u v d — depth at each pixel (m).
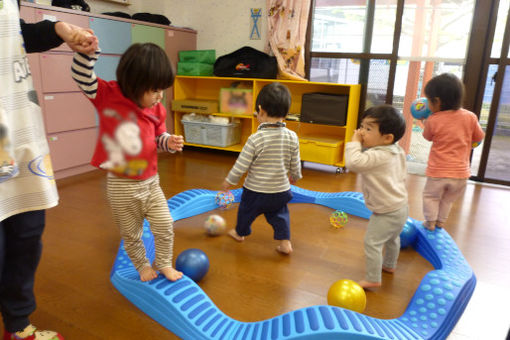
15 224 1.03
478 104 3.33
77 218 2.30
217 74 4.01
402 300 1.59
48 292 1.55
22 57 0.97
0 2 0.90
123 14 3.63
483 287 1.68
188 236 2.12
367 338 1.18
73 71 1.10
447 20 3.34
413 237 2.03
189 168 3.53
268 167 1.78
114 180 1.27
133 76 1.07
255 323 1.34
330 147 3.51
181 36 4.16
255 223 2.32
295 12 3.66
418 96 3.60
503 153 3.37
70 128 3.12
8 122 0.93
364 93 3.75
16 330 1.14
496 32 3.18
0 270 1.00
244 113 3.92
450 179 1.94
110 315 1.42
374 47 3.65
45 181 1.04
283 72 3.77
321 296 1.59
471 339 1.35
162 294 1.37
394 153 1.54
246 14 4.05
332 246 2.05
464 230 2.30
